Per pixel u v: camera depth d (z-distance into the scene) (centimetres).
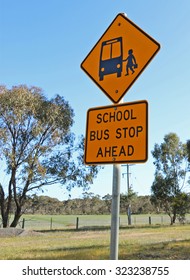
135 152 265
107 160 277
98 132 287
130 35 303
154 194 3622
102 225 3525
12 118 2520
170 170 3603
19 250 1167
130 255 952
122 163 269
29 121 2642
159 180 3597
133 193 4050
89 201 5941
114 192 266
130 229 2641
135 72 293
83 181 2753
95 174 2795
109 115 285
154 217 5394
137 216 5653
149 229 2559
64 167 2714
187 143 3503
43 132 2673
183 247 1128
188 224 3588
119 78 300
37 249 1191
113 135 279
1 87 2591
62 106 2773
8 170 2583
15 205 3012
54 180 2738
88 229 2784
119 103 282
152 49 289
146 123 265
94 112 293
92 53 320
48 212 5725
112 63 306
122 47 304
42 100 2697
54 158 2730
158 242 1368
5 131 2494
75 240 1617
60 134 2711
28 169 2561
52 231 2553
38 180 2680
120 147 273
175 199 3512
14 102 2527
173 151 3606
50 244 1414
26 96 2606
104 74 309
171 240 1462
